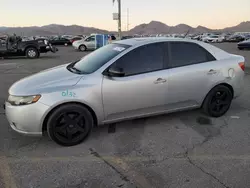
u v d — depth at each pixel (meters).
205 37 53.44
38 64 14.66
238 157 3.67
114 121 4.34
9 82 9.08
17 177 3.22
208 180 3.13
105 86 4.07
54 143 4.15
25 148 3.98
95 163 3.54
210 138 4.29
